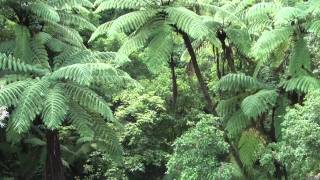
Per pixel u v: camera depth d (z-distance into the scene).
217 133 8.17
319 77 9.96
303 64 9.23
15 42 9.75
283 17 8.50
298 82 9.01
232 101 10.16
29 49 9.55
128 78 9.51
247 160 9.67
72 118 8.87
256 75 10.06
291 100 9.78
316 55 10.09
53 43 9.92
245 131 9.77
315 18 8.91
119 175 10.98
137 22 8.83
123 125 11.23
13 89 8.45
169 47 8.89
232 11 10.55
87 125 8.91
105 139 10.05
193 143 8.09
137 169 11.20
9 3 9.70
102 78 9.00
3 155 12.29
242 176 9.61
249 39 9.88
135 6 9.08
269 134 10.27
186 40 9.67
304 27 9.03
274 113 9.80
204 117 8.64
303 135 7.03
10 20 10.14
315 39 9.64
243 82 9.80
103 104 9.02
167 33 8.94
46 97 8.49
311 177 7.91
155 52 8.88
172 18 8.80
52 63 10.27
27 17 10.11
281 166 9.02
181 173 8.12
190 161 7.96
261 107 9.17
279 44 9.29
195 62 9.91
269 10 9.27
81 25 10.62
